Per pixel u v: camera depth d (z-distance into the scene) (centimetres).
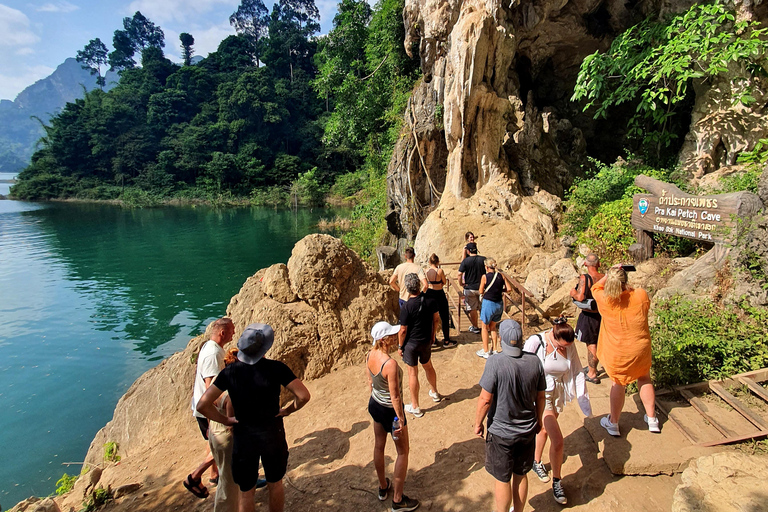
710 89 945
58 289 2259
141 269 2686
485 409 323
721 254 605
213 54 8625
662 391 460
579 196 1093
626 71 983
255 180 6956
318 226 4219
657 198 751
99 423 1065
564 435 440
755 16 845
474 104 1193
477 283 715
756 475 307
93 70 11700
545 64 1348
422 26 1440
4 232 4100
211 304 2002
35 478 862
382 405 365
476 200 1228
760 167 749
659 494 349
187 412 650
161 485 505
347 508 386
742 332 482
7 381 1281
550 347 377
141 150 7269
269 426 336
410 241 1630
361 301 686
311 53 8800
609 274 403
